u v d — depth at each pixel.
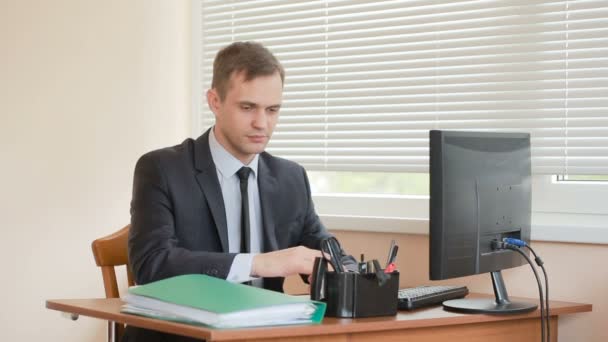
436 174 2.06
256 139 2.31
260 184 2.47
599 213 2.64
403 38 3.00
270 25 3.37
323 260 1.93
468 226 2.14
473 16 2.84
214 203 2.35
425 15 2.97
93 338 3.34
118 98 3.38
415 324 1.91
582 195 2.67
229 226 2.42
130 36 3.42
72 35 3.26
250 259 2.09
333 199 3.16
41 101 3.18
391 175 3.08
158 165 2.35
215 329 1.63
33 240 3.17
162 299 1.77
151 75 3.49
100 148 3.34
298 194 2.55
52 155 3.21
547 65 2.70
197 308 1.69
